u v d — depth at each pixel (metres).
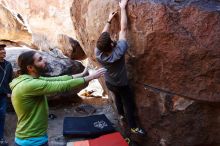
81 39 5.34
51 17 7.55
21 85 3.10
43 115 3.22
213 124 4.02
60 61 6.22
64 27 7.39
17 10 8.29
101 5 4.36
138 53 4.02
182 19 3.71
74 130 4.99
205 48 3.67
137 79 4.17
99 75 3.18
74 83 3.07
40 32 7.87
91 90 7.21
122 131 5.00
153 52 3.90
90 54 5.09
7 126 5.50
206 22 3.64
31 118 3.17
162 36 3.79
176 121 4.09
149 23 3.82
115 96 4.46
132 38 4.01
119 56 3.82
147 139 4.43
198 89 3.84
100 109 6.17
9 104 5.79
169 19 3.73
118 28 4.14
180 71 3.84
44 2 7.58
